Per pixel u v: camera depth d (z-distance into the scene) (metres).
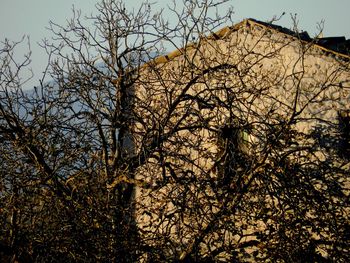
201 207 4.47
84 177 5.12
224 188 4.66
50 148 5.17
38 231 4.64
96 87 5.80
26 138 5.03
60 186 5.04
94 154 5.34
